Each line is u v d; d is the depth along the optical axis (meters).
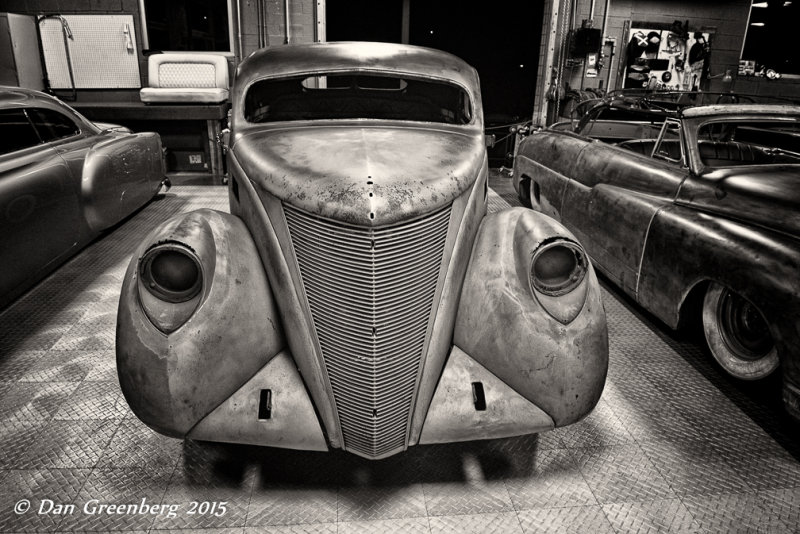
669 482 2.19
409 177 2.00
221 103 7.41
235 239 2.13
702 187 2.96
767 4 8.72
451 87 3.20
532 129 5.96
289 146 2.38
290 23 8.14
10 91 3.67
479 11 8.95
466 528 1.95
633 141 4.48
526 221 2.17
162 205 6.01
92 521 1.95
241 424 1.96
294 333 2.02
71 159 3.95
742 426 2.54
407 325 1.94
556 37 8.40
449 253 2.09
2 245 3.14
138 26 8.09
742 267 2.45
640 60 8.80
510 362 2.02
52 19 7.95
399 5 8.73
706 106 3.27
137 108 7.06
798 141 4.38
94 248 4.63
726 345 2.76
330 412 1.98
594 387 2.01
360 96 3.20
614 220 3.50
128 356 1.88
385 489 2.12
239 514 1.99
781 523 2.00
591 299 2.04
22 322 3.39
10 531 1.90
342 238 1.86
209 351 1.91
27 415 2.52
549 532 1.94
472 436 2.03
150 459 2.26
